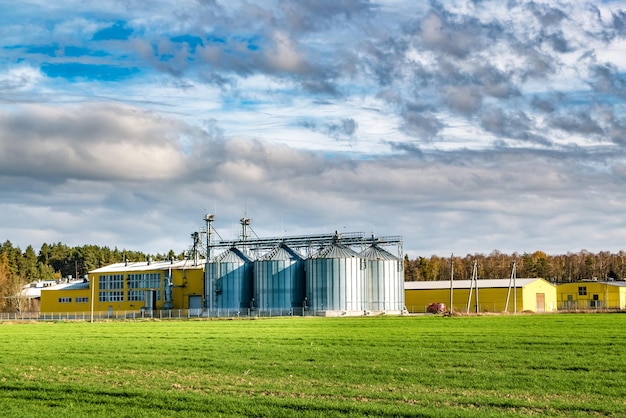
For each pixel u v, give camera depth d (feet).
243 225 504.02
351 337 207.62
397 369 133.59
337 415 94.48
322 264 428.56
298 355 159.84
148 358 157.69
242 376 128.47
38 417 97.25
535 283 461.78
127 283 508.94
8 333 254.47
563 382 117.60
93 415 98.07
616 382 117.39
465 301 460.96
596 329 225.15
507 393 108.78
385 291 434.71
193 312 456.04
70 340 213.25
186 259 516.73
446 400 103.04
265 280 443.32
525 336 200.34
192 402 103.96
